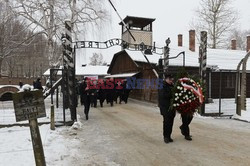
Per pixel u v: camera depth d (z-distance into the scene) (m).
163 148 6.48
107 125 9.72
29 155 5.66
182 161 5.48
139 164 5.33
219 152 6.09
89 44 11.64
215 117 11.51
